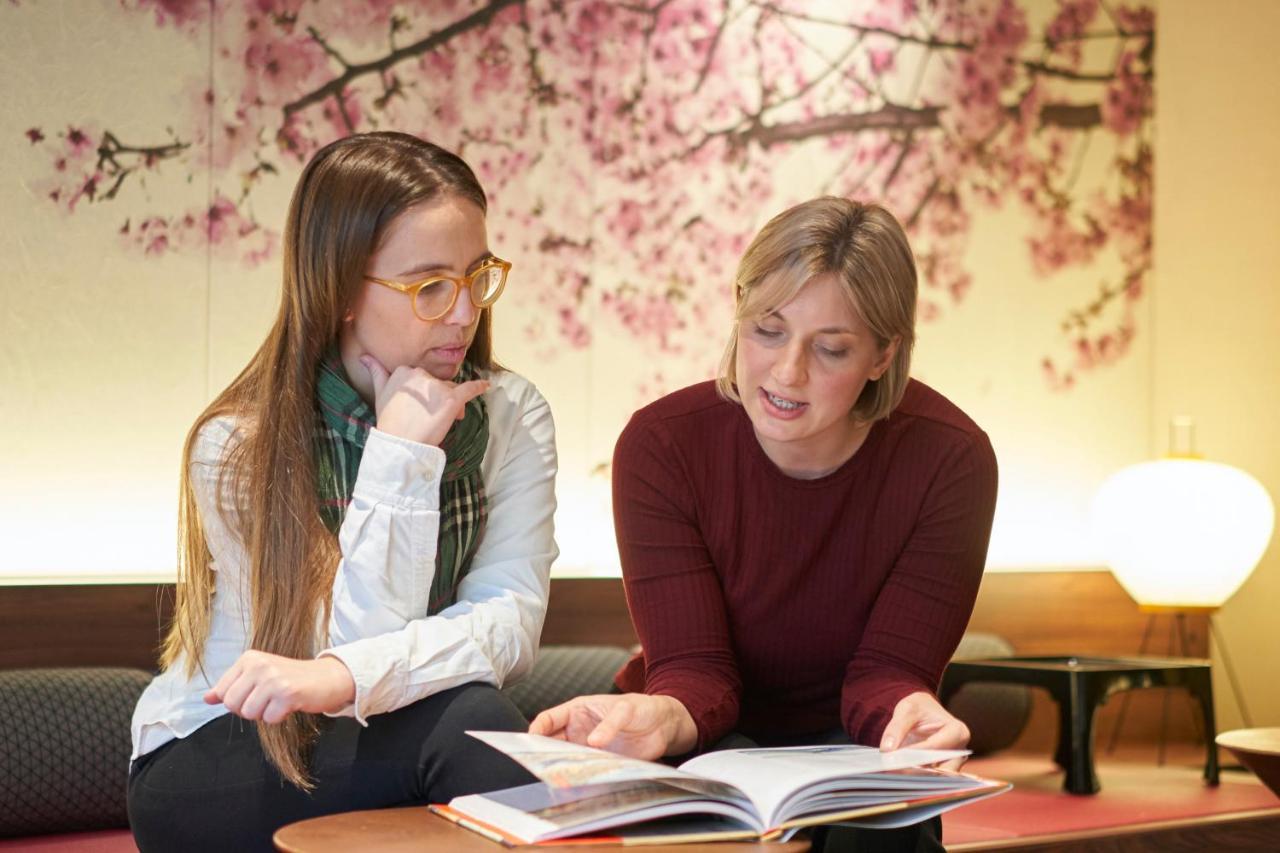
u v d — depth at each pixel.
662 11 3.52
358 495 1.58
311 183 1.64
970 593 1.84
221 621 1.64
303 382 1.63
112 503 2.87
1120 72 4.12
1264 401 4.19
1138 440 4.11
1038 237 4.00
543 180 3.36
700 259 3.56
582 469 3.39
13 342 2.79
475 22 3.27
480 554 1.77
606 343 3.43
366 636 1.56
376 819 1.32
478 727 1.47
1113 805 2.90
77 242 2.85
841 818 1.24
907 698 1.60
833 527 1.81
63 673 2.56
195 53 2.96
